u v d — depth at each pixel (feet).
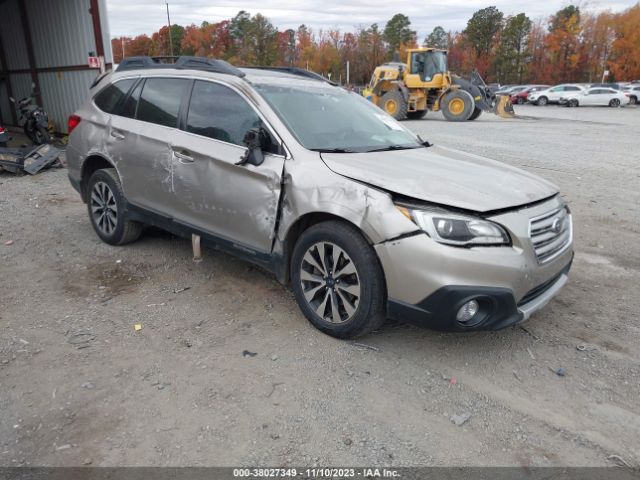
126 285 14.62
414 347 11.68
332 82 16.61
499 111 82.28
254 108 13.02
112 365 10.73
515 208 10.62
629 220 21.90
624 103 124.26
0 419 9.05
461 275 9.86
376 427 9.12
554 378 10.75
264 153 12.50
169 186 14.56
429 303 10.07
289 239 12.21
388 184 10.62
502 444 8.84
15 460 8.16
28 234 18.76
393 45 299.17
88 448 8.43
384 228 10.27
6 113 51.16
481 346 11.85
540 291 11.39
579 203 24.54
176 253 16.98
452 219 10.01
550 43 250.37
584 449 8.78
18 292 14.06
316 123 13.37
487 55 287.48
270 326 12.42
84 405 9.47
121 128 15.97
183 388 10.02
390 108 76.95
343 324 11.40
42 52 42.80
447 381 10.52
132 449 8.43
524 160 36.29
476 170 12.25
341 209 10.82
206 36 318.86
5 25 46.50
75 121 17.90
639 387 10.51
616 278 15.98
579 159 36.86
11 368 10.53
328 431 8.98
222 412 9.37
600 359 11.47
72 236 18.58
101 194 17.30
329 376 10.52
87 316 12.78
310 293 11.93
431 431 9.09
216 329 12.26
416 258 10.01
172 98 14.97
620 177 30.45
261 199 12.33
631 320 13.28
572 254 12.57
